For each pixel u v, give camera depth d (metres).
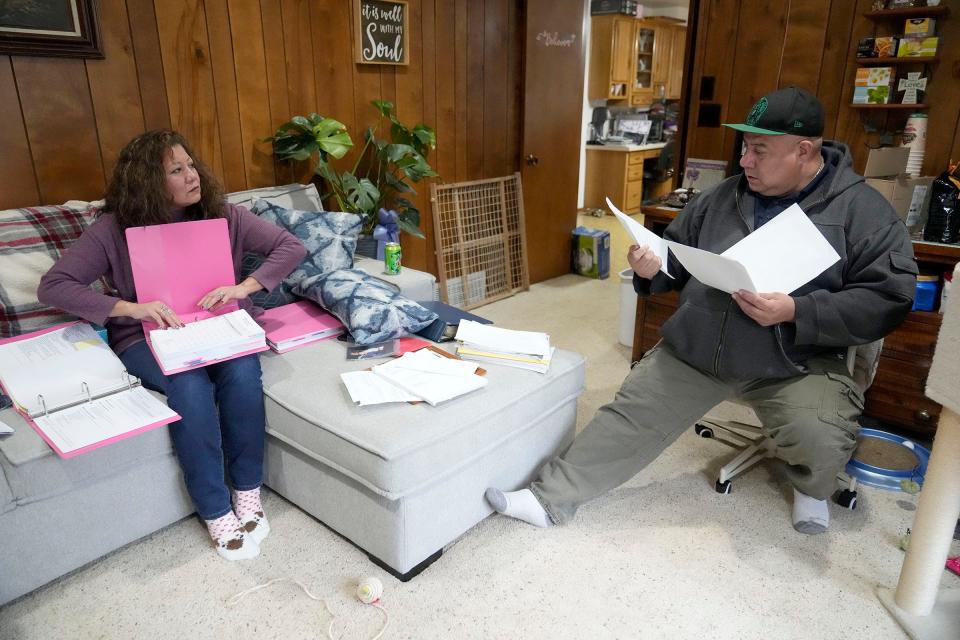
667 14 7.04
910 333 2.16
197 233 1.70
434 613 1.48
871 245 1.59
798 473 1.75
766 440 2.08
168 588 1.55
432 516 1.57
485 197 3.71
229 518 1.66
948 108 2.41
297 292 2.25
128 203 1.64
